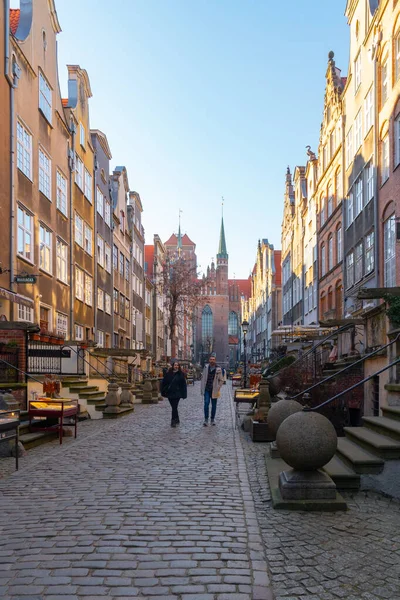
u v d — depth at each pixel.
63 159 24.80
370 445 7.65
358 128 27.05
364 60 25.61
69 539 5.10
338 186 32.47
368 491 6.95
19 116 18.83
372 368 12.57
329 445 6.28
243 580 4.17
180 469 8.43
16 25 21.69
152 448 10.59
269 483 7.25
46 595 3.90
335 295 32.59
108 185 35.84
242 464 8.87
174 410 14.27
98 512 6.01
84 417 16.41
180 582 4.13
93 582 4.12
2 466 8.77
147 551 4.77
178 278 58.12
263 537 5.18
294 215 50.97
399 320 10.78
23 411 11.79
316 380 15.16
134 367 31.34
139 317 49.81
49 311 22.30
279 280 71.94
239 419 16.00
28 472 8.27
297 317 48.41
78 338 27.33
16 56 18.50
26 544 4.96
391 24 21.12
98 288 32.31
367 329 13.42
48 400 11.87
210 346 123.56
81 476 7.95
